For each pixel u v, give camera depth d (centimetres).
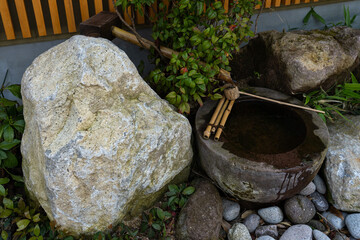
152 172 290
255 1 356
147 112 283
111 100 267
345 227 327
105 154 252
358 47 372
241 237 302
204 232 293
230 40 316
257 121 343
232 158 287
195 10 324
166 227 304
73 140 247
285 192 295
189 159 324
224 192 328
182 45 324
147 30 379
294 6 423
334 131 362
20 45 340
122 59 275
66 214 264
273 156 288
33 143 273
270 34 389
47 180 251
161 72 329
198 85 308
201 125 321
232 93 334
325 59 357
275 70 380
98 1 352
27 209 285
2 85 340
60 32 346
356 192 319
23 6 321
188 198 315
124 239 287
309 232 305
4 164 305
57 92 256
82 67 256
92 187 259
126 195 278
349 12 454
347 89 362
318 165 287
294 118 341
